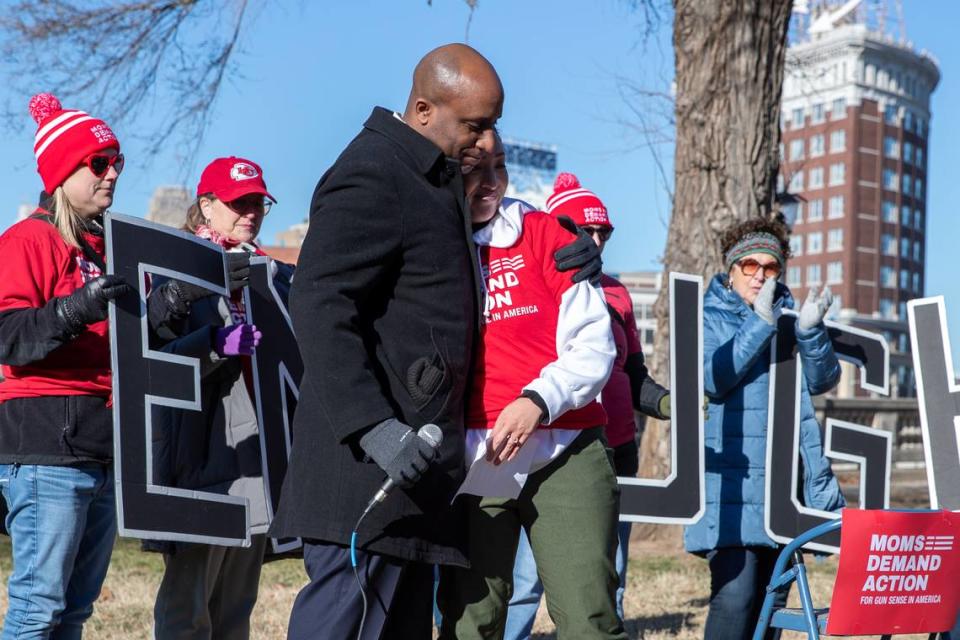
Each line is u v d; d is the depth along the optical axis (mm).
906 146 110062
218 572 4199
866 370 5605
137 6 12211
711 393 4695
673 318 4770
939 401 5230
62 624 3777
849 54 105562
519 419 2896
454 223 2900
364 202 2773
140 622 5980
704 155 9570
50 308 3408
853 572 3389
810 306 4762
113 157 3717
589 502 3111
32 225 3652
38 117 3764
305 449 2863
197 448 3988
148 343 3738
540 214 3254
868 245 106750
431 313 2857
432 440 2719
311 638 2852
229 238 4500
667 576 8055
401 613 3096
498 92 2936
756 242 4770
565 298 3121
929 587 3502
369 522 2789
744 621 4547
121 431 3625
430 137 2924
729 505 4605
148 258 3779
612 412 5031
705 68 9570
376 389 2736
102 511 3818
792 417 4793
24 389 3568
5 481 3590
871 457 5672
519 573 4738
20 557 3564
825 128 106688
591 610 3068
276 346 4277
